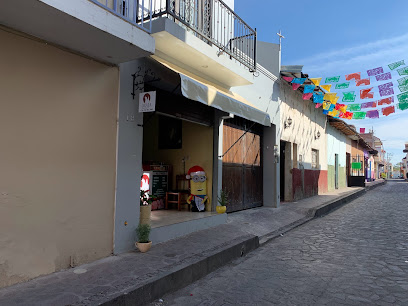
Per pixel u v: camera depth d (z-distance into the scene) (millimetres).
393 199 17969
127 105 5496
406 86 8633
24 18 3666
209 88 6066
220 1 7617
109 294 3662
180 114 7422
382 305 3879
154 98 5395
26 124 4086
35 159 4172
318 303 3961
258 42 12602
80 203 4719
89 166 4852
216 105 6238
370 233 8234
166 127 9367
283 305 3930
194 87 5629
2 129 3850
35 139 4176
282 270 5312
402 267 5344
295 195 14516
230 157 9836
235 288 4535
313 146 17688
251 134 11352
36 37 4180
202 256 5266
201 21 7984
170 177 9148
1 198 3826
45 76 4301
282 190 14531
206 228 7477
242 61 8641
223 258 5684
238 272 5277
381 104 10164
